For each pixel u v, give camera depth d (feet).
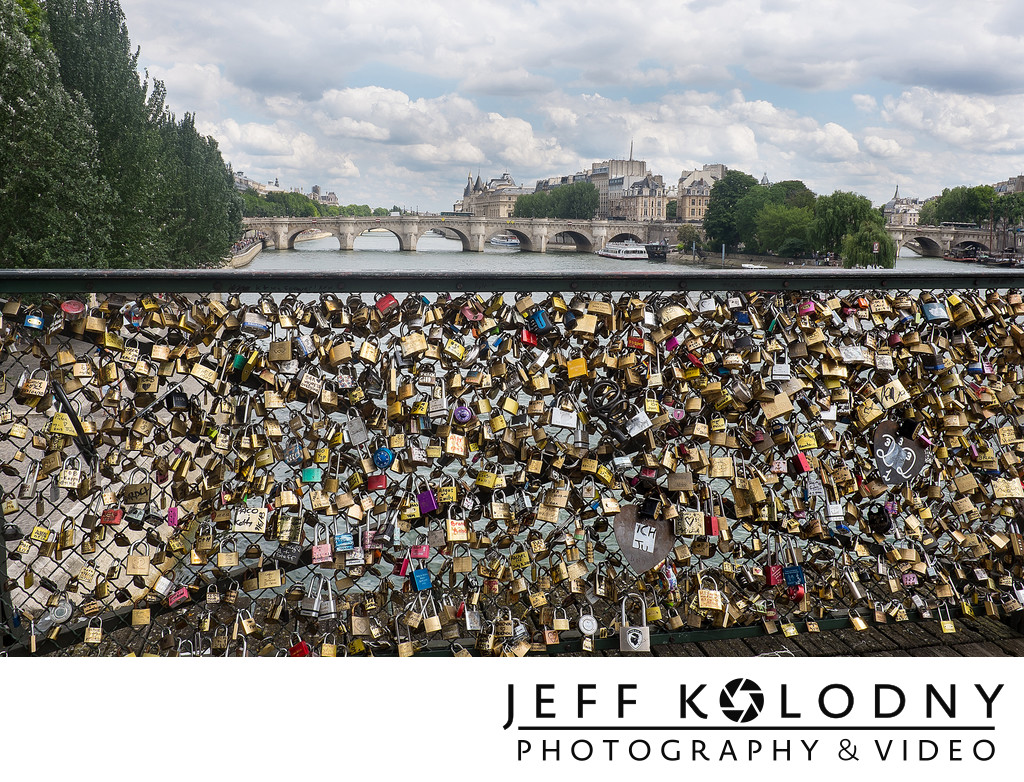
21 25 85.30
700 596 12.82
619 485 12.66
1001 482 14.25
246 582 12.10
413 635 12.81
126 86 108.99
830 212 300.81
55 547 11.89
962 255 418.31
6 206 76.02
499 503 12.07
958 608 14.65
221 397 11.60
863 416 13.16
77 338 11.14
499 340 11.76
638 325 12.11
